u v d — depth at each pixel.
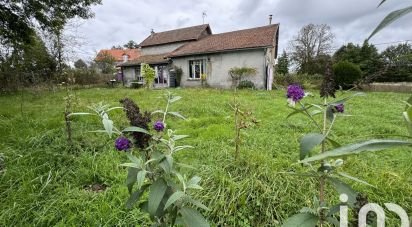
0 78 9.74
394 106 6.83
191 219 1.04
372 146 0.62
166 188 1.04
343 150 0.65
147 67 12.00
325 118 1.05
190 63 16.55
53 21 9.95
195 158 2.77
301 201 1.91
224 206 1.87
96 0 10.01
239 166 2.45
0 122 4.12
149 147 1.12
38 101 7.23
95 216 1.79
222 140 3.46
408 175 2.34
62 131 3.37
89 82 17.23
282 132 4.03
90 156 2.75
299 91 1.08
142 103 6.89
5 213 1.80
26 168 2.46
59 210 1.86
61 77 8.80
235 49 14.05
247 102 7.23
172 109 5.91
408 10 0.55
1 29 9.34
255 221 1.82
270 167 2.41
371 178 2.21
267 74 14.31
